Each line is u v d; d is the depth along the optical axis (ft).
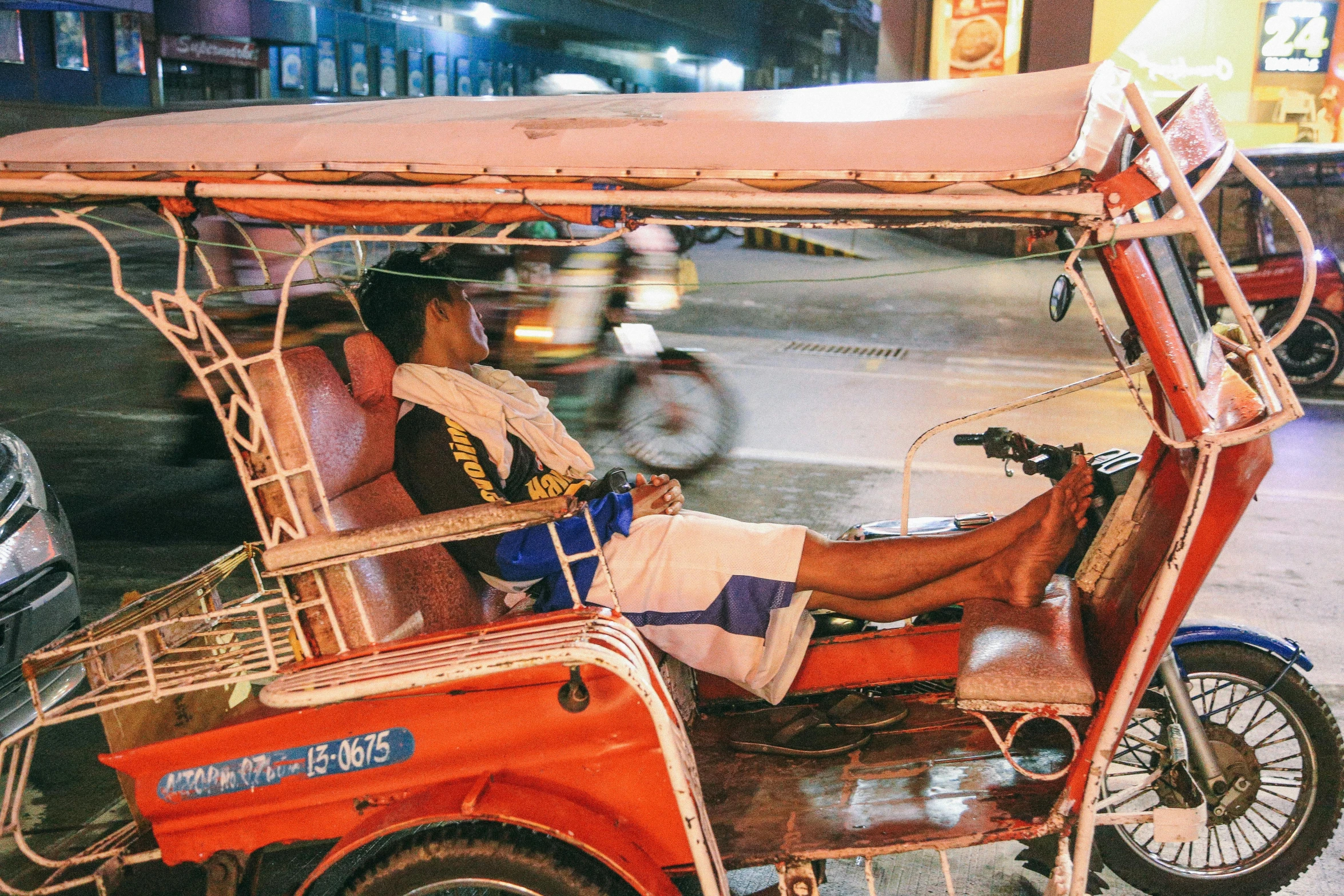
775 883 9.53
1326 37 51.03
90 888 9.21
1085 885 7.50
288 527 7.13
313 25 102.58
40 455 21.29
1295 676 8.86
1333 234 27.48
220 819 7.29
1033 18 53.01
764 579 8.21
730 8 151.94
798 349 32.50
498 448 8.33
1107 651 7.87
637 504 8.77
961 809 7.43
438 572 8.39
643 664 6.64
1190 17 51.72
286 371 7.23
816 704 9.07
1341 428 24.82
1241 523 18.48
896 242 57.16
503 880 6.59
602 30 126.72
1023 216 6.29
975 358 31.58
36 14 75.97
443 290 8.63
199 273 44.14
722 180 6.36
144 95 86.33
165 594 8.27
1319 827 8.86
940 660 8.91
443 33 123.85
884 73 55.88
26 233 55.47
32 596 10.91
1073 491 8.07
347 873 9.50
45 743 11.51
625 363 20.89
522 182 6.62
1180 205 6.11
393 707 6.95
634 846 6.70
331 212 6.91
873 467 21.04
